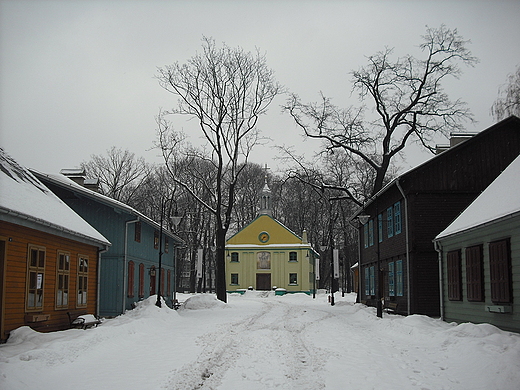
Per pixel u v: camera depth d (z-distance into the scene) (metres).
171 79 37.06
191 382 10.20
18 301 14.62
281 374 11.00
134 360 12.70
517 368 10.08
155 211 66.94
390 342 15.94
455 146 25.72
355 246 77.62
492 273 16.31
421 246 25.50
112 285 26.84
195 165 64.94
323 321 23.97
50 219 15.95
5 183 15.87
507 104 28.62
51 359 11.44
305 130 39.22
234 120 38.00
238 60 37.38
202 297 35.78
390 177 57.50
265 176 78.38
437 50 35.31
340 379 10.47
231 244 72.75
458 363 11.72
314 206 74.56
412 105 35.94
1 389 8.72
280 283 71.19
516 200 15.62
